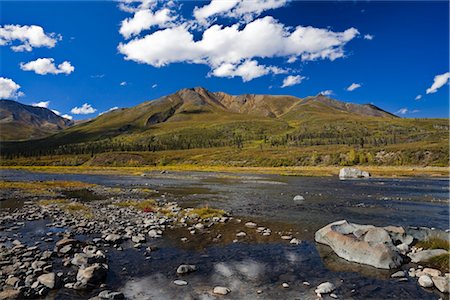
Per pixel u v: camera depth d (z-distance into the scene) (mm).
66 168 169875
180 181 78812
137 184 69312
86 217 28203
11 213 29797
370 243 17797
